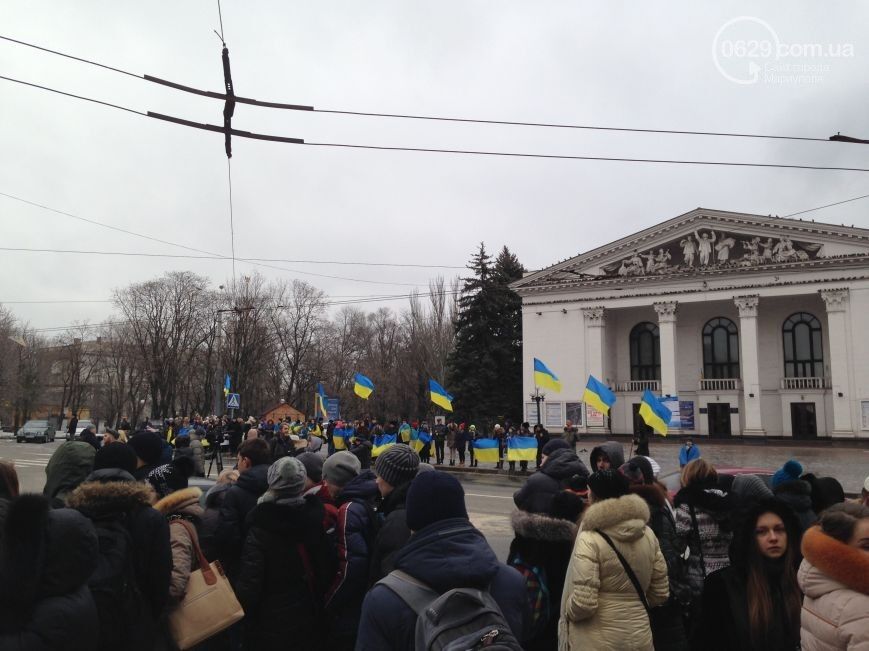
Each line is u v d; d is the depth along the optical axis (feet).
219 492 17.62
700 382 155.74
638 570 12.07
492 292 182.09
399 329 280.51
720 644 12.44
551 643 14.38
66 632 9.85
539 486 16.34
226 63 32.48
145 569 12.14
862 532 9.41
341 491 16.81
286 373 256.32
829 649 9.09
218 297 221.25
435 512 9.18
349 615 14.46
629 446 142.10
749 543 12.25
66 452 17.17
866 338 135.95
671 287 156.25
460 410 173.88
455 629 7.75
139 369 219.82
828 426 143.43
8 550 9.69
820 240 142.41
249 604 13.83
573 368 165.17
